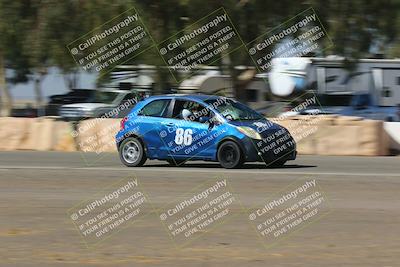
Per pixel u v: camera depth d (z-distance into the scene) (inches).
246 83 1744.6
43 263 466.6
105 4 1547.7
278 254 490.3
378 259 472.7
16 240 537.3
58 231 571.8
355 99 1962.4
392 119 1935.3
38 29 1624.0
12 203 701.9
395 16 1635.1
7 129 1471.5
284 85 1930.4
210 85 1743.4
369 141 1314.0
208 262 468.8
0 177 905.5
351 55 1686.8
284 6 1631.4
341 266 454.3
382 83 2038.6
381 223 597.9
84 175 923.4
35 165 1071.0
